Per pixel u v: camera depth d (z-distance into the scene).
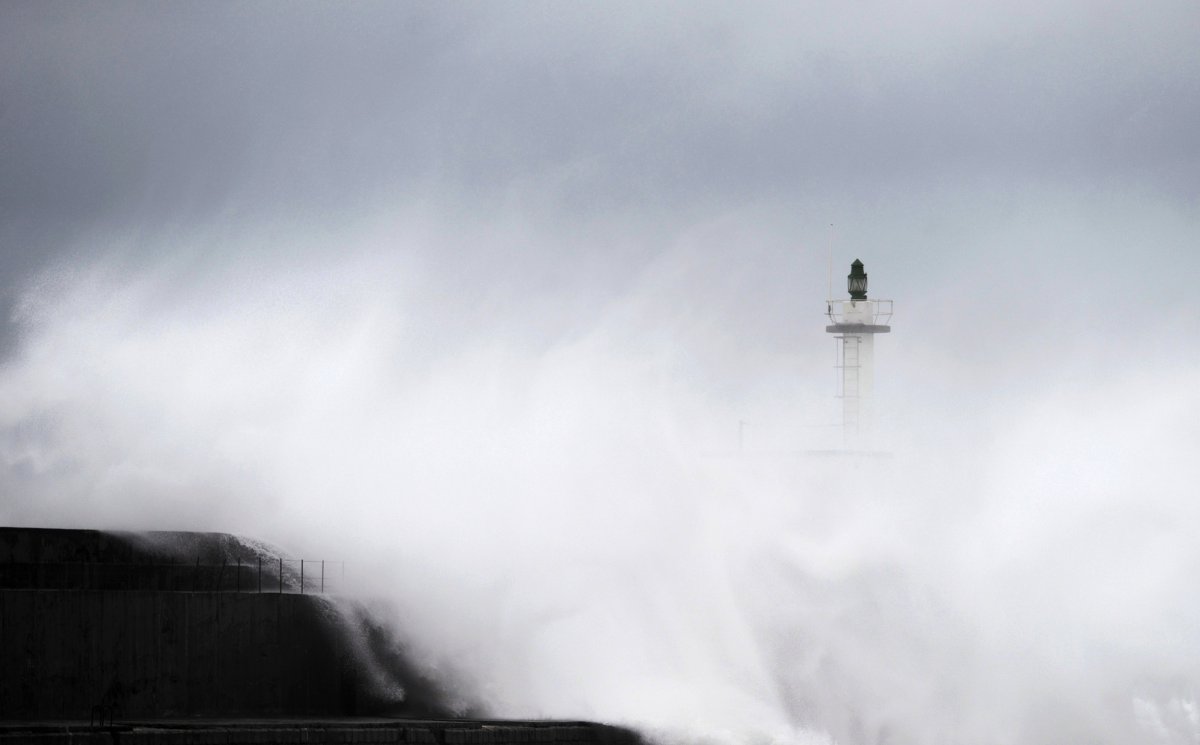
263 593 112.31
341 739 100.06
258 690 111.06
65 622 103.94
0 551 105.75
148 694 106.31
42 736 89.81
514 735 108.00
